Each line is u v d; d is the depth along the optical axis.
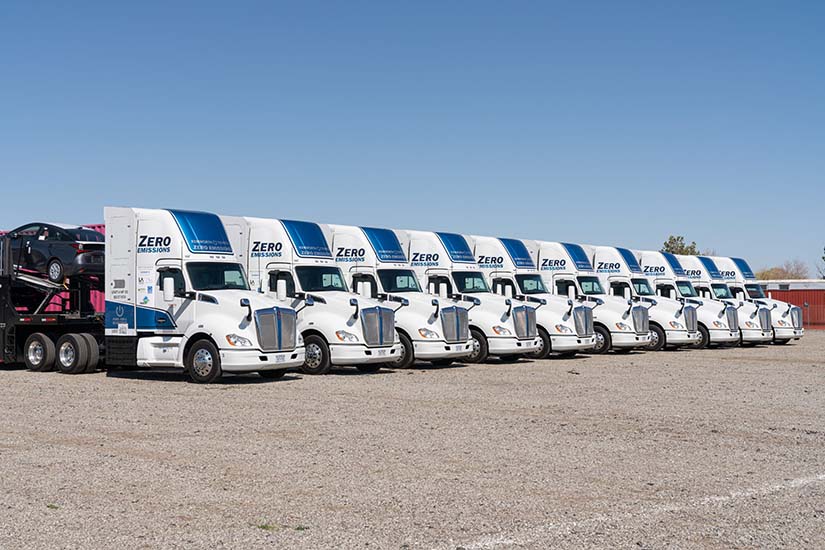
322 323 20.11
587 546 6.69
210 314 18.00
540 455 10.23
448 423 12.60
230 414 13.36
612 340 28.08
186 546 6.62
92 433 11.54
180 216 18.77
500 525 7.25
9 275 20.84
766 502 8.09
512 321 24.03
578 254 29.31
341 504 7.89
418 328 21.83
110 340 19.02
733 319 32.06
